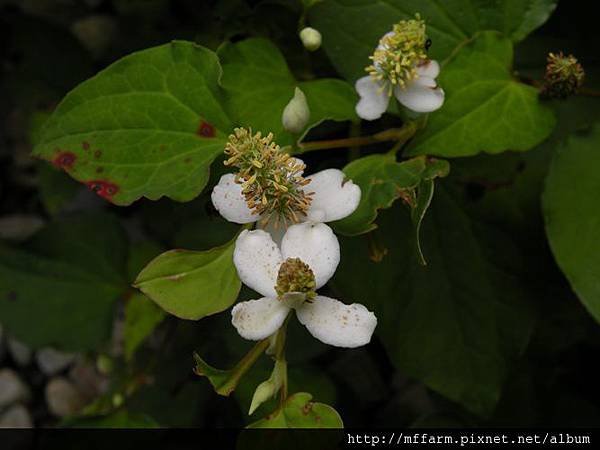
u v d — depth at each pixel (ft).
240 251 0.45
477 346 0.66
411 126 0.55
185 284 0.48
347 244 0.62
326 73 0.68
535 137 0.56
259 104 0.57
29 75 0.99
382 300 0.63
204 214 0.73
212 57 0.54
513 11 0.59
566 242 0.57
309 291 0.44
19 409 1.06
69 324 0.84
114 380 0.90
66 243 0.86
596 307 0.56
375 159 0.53
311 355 0.76
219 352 0.87
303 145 0.54
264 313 0.44
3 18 1.04
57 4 1.09
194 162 0.53
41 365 1.08
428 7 0.59
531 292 0.66
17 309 0.84
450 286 0.65
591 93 0.59
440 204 0.65
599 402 0.79
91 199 1.05
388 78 0.52
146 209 0.88
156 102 0.54
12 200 1.13
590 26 0.71
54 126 0.53
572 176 0.58
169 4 0.90
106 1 1.08
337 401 0.90
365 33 0.60
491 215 0.65
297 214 0.48
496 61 0.57
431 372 0.66
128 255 0.85
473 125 0.56
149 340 0.95
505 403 0.78
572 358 0.80
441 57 0.60
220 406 0.91
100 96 0.53
